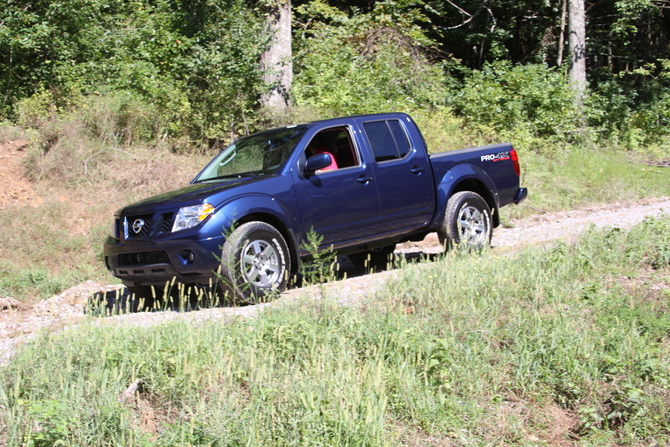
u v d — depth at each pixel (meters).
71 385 3.61
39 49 14.54
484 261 6.59
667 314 5.37
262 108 13.88
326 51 17.00
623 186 15.02
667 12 30.41
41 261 9.33
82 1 15.04
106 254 6.68
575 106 19.52
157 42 16.27
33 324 6.41
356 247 7.36
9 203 10.64
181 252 6.02
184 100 13.77
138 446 3.25
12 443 3.10
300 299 5.38
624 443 3.88
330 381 3.84
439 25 26.69
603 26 29.17
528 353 4.59
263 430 3.42
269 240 6.27
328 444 3.36
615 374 4.45
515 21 27.66
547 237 9.24
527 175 14.67
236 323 4.86
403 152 7.75
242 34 13.88
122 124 13.27
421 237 8.18
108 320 5.21
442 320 5.05
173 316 5.57
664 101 23.78
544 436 3.97
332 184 6.96
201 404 3.53
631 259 6.89
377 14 19.41
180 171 12.20
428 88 17.69
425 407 3.86
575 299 5.62
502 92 17.70
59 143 12.11
